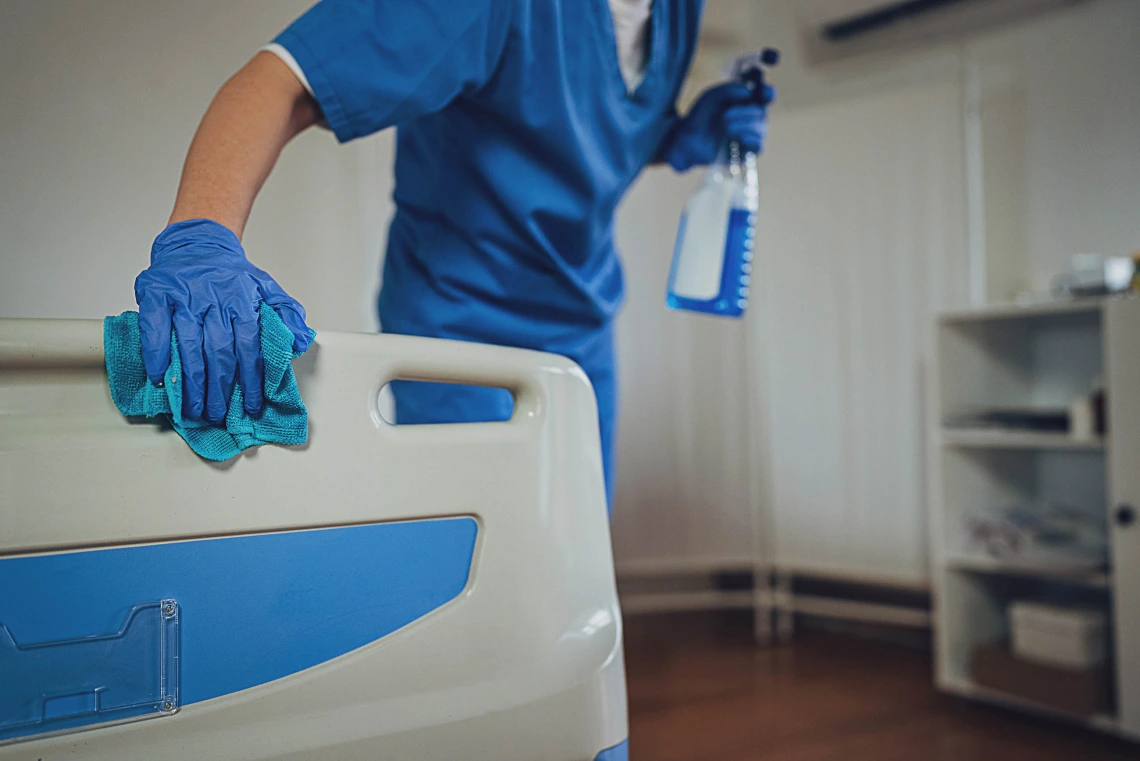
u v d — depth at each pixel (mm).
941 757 1830
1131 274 1985
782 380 2865
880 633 2799
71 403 517
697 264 1028
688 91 2902
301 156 1557
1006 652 2051
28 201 1146
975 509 2242
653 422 2932
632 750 1881
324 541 574
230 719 535
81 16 1188
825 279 2781
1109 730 1920
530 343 967
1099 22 2318
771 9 2873
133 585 511
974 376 2266
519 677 646
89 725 496
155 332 498
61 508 493
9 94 1129
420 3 711
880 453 2684
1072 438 1942
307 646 563
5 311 1126
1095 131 2324
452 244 929
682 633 2844
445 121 879
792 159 2838
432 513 619
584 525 705
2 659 476
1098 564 1925
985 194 2525
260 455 552
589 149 901
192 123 1291
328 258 1596
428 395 925
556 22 804
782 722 2039
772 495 2877
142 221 1241
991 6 2525
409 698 597
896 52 2711
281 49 667
